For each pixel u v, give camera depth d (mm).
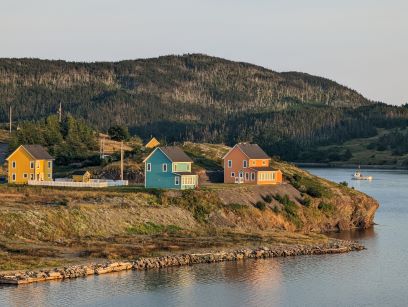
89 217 136250
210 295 103125
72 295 98812
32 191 155500
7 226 125500
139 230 138250
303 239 143875
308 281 113000
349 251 137625
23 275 103750
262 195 166875
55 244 123125
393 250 140250
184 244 129750
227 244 132500
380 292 107938
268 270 118625
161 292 102938
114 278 108500
